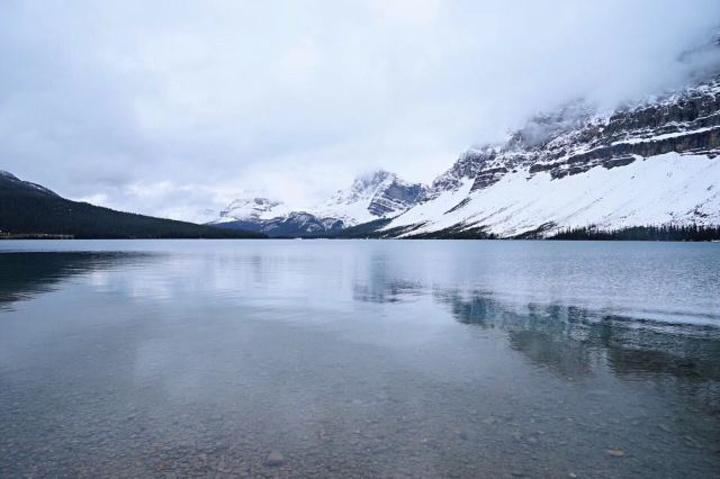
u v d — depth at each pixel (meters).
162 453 12.34
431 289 49.50
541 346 24.17
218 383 17.98
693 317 32.66
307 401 16.11
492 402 16.06
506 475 11.27
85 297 41.84
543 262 98.88
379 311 35.06
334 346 24.03
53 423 14.17
